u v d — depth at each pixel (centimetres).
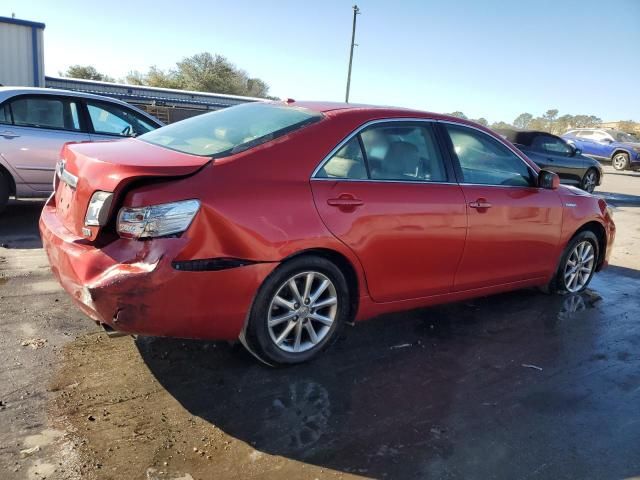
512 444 286
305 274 326
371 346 389
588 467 272
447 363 372
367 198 342
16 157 642
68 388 304
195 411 292
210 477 244
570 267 522
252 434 277
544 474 264
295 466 256
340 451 269
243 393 312
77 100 692
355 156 348
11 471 236
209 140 335
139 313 274
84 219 293
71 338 363
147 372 327
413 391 331
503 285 451
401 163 372
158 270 270
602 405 333
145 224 272
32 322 382
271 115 362
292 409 301
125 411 287
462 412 313
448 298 412
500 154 442
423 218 368
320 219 320
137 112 755
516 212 433
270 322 320
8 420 270
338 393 322
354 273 346
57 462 244
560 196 480
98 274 276
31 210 742
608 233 543
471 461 269
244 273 294
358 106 379
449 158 400
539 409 322
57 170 360
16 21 1625
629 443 296
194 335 295
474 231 402
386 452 271
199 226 278
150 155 310
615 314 496
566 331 445
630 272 660
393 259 360
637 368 387
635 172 2597
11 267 495
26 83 1681
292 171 317
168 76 5600
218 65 5697
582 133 2558
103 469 243
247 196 295
